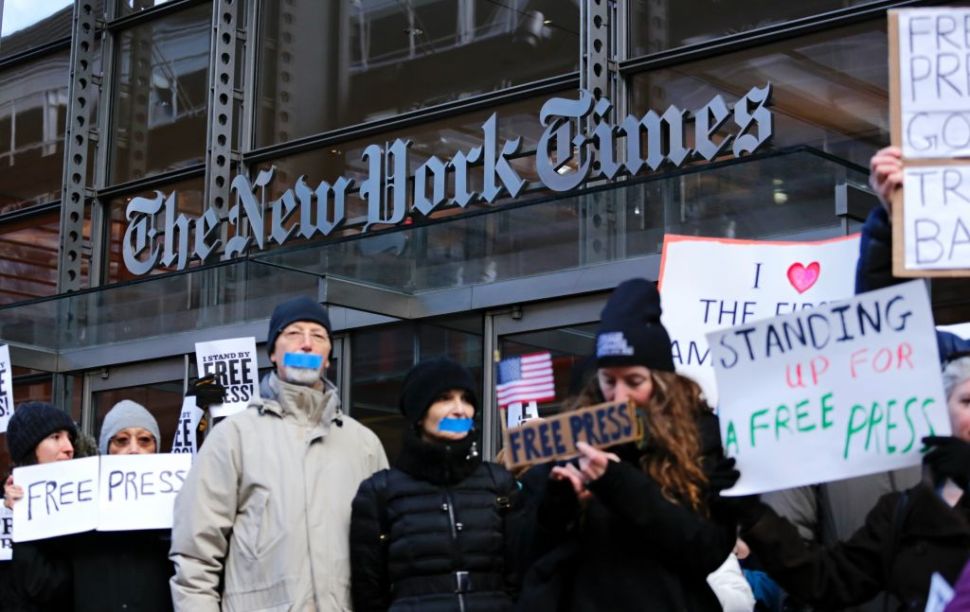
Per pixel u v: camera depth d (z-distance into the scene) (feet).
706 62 32.32
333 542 18.49
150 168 44.24
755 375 13.75
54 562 20.81
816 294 18.60
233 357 26.86
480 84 36.40
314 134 39.91
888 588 13.83
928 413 12.96
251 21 41.96
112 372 41.63
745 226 26.78
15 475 20.66
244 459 18.70
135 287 36.19
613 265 29.71
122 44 45.98
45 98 48.11
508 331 31.99
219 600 18.71
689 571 14.07
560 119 32.73
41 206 46.65
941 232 13.38
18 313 39.70
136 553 20.84
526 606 14.19
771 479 13.52
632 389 14.12
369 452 19.61
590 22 33.40
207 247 37.73
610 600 13.91
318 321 19.34
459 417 17.66
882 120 29.32
